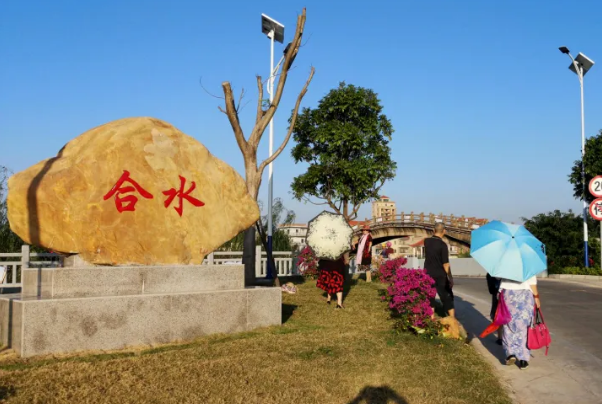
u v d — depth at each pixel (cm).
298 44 1404
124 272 808
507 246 741
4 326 745
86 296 772
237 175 987
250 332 903
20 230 761
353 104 2828
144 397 555
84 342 734
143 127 888
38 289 773
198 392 576
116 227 834
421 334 884
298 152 2959
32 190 770
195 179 927
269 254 1462
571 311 1254
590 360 784
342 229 1229
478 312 1232
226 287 923
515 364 754
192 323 845
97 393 560
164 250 879
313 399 572
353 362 718
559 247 2716
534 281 739
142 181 866
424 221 4269
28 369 629
